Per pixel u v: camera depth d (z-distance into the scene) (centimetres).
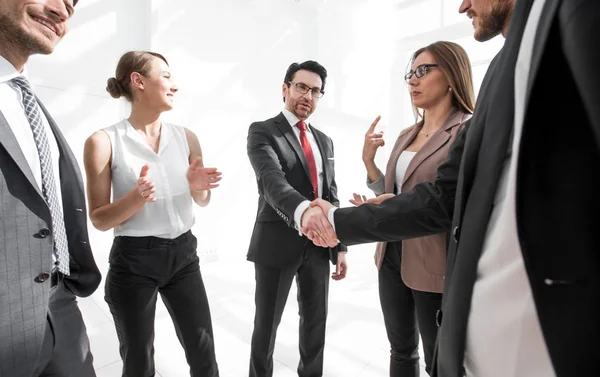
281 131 163
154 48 383
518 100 53
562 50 40
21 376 70
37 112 83
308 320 165
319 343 167
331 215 105
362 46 535
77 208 93
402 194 98
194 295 138
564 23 36
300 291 165
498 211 60
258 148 157
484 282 61
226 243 452
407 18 536
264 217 161
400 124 556
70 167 92
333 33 507
